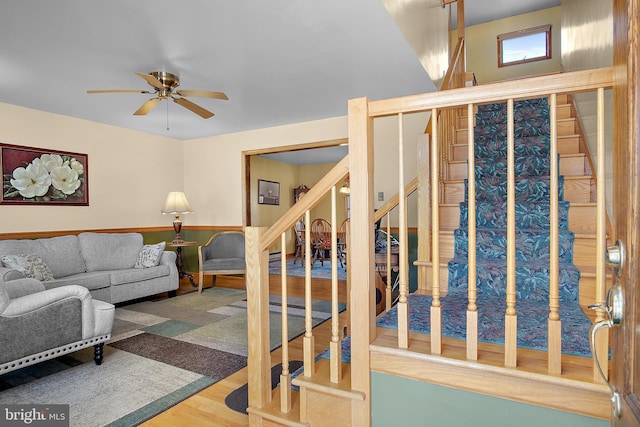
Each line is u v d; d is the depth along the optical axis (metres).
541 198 2.58
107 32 2.45
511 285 1.20
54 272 3.86
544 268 1.93
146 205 5.55
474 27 5.50
